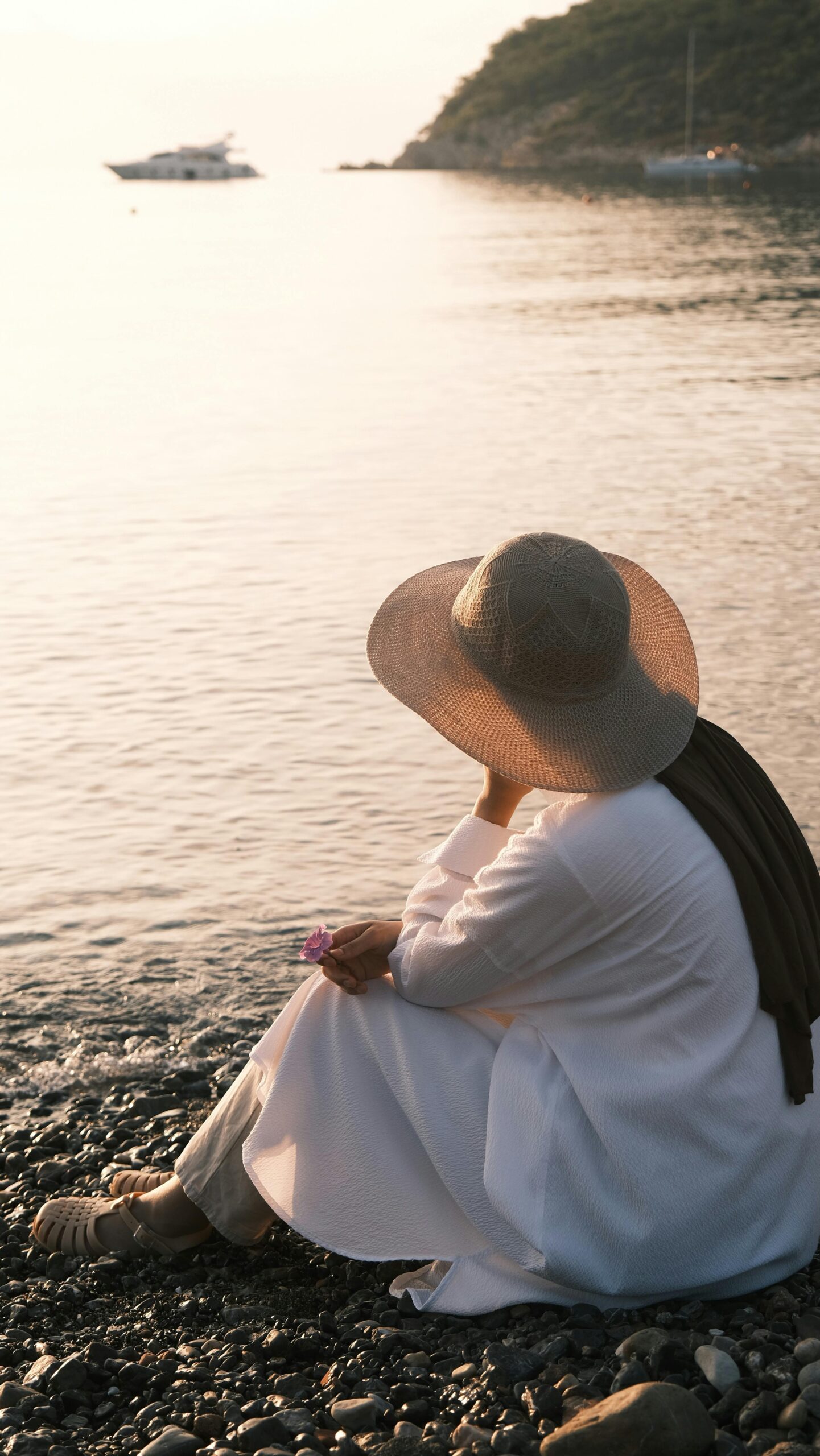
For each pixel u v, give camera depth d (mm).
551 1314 2533
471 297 32281
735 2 158875
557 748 2420
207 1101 3955
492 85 188250
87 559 10367
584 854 2377
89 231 67375
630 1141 2436
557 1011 2533
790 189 93875
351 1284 2826
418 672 2564
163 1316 2742
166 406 17875
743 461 13453
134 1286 2863
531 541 2434
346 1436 2217
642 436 15031
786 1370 2275
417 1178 2604
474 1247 2605
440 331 25938
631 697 2449
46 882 5371
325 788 6266
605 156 154250
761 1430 2137
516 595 2387
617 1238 2453
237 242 57031
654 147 149500
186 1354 2562
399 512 11703
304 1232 2643
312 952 2557
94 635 8531
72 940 4945
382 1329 2580
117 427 16359
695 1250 2484
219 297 33594
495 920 2441
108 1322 2732
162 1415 2350
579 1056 2492
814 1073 2578
